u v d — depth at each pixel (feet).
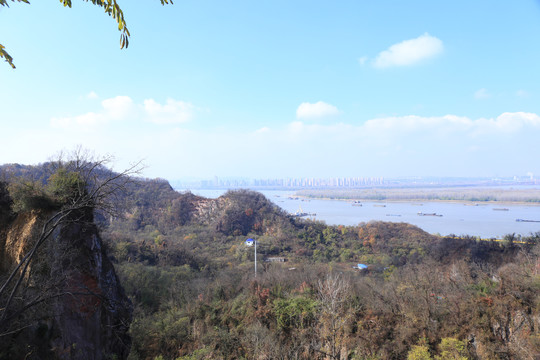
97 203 43.62
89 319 55.83
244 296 136.26
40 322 47.52
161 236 305.32
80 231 58.54
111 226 326.24
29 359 44.37
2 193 62.75
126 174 43.65
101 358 57.52
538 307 86.22
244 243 338.75
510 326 88.58
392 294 118.62
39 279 49.19
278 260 284.61
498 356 84.17
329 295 111.55
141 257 217.56
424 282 119.96
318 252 316.60
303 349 99.09
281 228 388.57
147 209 410.11
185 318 117.39
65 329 51.06
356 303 113.39
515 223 620.49
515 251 190.39
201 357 94.22
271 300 124.88
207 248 318.65
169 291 155.74
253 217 419.33
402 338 95.66
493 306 94.07
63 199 57.62
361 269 241.35
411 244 335.67
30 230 53.72
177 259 237.86
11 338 43.62
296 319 109.40
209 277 201.46
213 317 119.34
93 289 57.47
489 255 202.28
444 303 104.42
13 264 54.03
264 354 94.63
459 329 93.76
